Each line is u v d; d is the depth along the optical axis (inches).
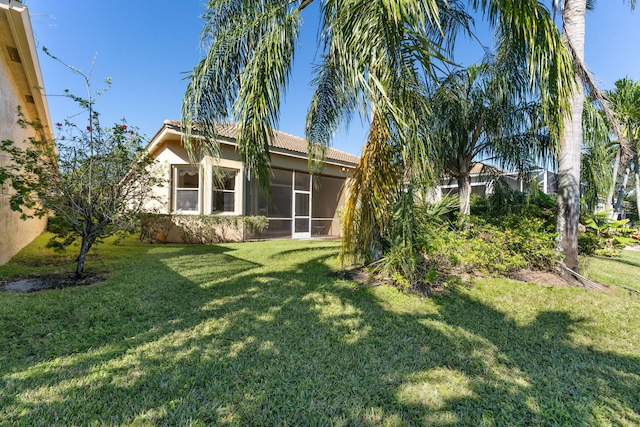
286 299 159.2
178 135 388.5
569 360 105.5
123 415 71.5
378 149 168.4
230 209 438.9
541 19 126.4
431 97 185.8
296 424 71.4
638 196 580.7
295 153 472.1
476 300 166.1
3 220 225.8
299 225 531.2
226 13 172.4
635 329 132.7
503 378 92.4
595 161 286.0
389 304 155.1
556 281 204.8
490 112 264.1
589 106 229.1
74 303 144.3
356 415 74.5
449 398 81.8
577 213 211.2
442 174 286.0
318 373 92.5
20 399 76.0
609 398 84.0
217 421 71.1
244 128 149.6
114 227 206.1
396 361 101.0
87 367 91.5
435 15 92.7
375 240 205.0
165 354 100.3
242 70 152.9
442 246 192.2
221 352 102.5
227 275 210.5
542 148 263.7
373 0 103.7
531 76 139.1
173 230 399.5
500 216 286.2
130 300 151.6
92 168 193.8
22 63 238.4
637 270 275.0
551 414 76.0
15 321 122.0
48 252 283.6
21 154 183.2
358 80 108.2
